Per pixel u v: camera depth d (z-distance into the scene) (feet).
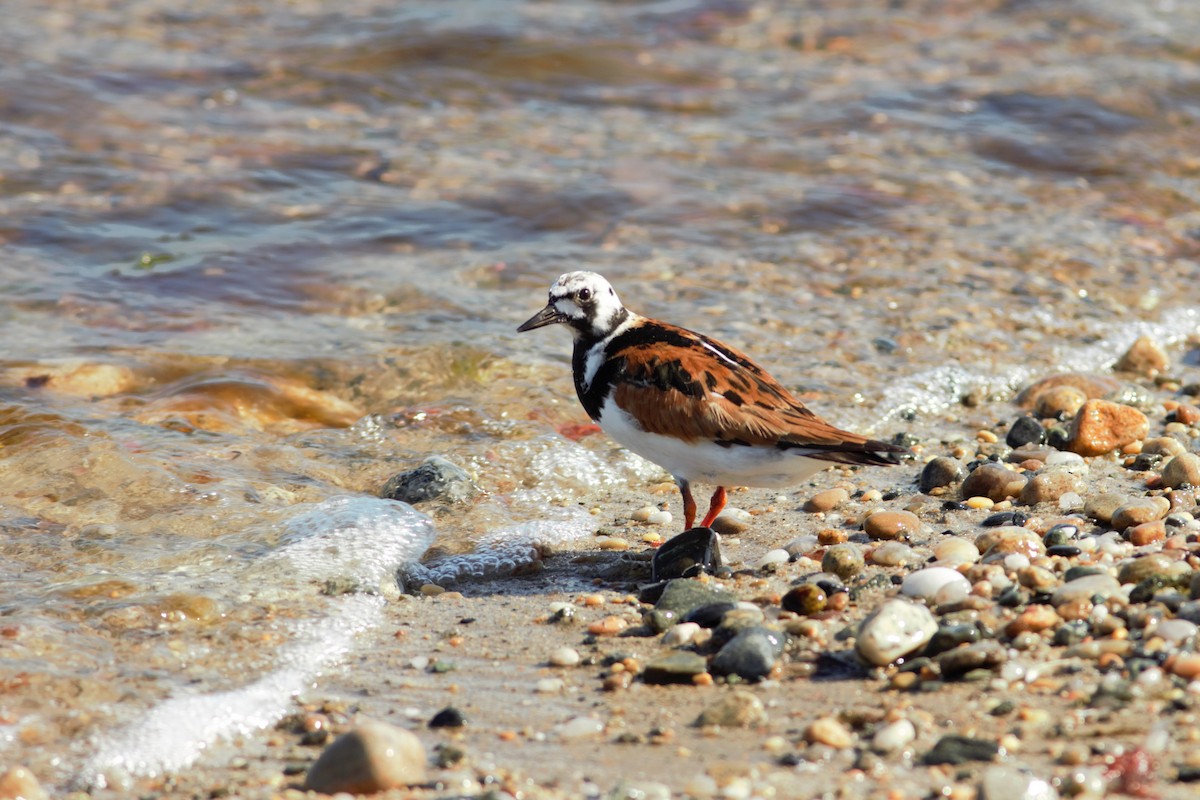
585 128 84.69
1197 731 26.50
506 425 50.83
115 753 28.63
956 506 42.06
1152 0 108.99
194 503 42.96
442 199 73.82
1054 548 36.63
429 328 58.95
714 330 59.47
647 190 75.51
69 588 36.42
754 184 77.15
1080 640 30.91
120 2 100.32
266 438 49.32
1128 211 76.23
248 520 42.09
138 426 48.78
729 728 28.71
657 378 37.91
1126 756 25.64
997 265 68.13
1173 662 29.01
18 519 41.47
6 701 30.22
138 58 89.71
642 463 48.78
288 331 58.95
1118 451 47.57
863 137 84.43
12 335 57.26
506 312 61.26
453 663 33.12
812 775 26.22
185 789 27.40
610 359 39.50
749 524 42.32
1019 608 32.86
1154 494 42.52
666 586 35.78
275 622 35.24
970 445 50.06
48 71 85.71
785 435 36.32
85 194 72.13
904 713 28.22
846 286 65.21
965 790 25.08
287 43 93.86
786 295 64.08
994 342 60.13
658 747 28.04
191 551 39.63
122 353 55.52
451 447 49.03
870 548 38.81
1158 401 54.39
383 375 54.70
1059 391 52.65
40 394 51.55
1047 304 64.08
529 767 27.37
